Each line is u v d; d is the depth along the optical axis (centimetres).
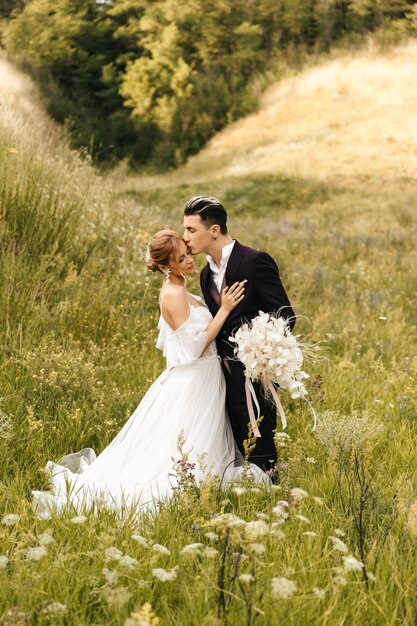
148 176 2898
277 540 287
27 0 3722
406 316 803
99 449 418
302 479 357
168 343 384
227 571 253
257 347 348
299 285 870
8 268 582
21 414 425
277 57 3566
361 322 742
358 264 1053
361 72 3078
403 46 3250
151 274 708
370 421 439
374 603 242
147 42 3628
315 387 479
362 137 2519
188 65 3509
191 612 240
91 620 245
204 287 392
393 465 388
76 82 3528
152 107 3288
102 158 3098
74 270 646
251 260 370
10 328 532
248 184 2227
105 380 498
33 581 248
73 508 317
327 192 2056
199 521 287
